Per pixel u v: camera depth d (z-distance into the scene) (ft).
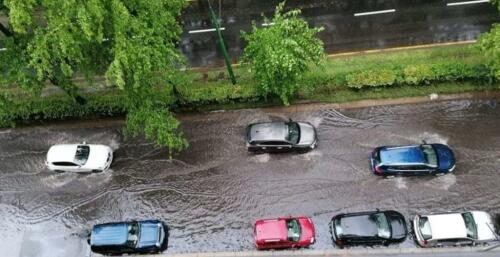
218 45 121.60
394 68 109.40
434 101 108.68
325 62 114.83
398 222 95.30
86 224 103.81
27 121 115.14
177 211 103.24
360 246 95.81
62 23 82.89
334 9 123.65
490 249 93.20
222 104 112.57
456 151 103.30
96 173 108.37
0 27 96.84
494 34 94.99
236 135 109.81
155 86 111.24
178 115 113.29
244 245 98.58
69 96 113.60
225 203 102.99
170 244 100.07
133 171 108.17
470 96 108.17
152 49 89.97
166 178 106.83
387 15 120.98
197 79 115.96
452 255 93.50
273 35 97.04
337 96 110.73
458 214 93.56
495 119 105.91
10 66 95.20
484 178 100.12
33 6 87.15
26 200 107.34
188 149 109.40
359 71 110.01
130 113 98.94
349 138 106.93
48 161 106.93
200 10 127.65
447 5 120.37
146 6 91.20
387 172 100.12
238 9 126.82
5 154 112.98
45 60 87.86
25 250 102.37
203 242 99.66
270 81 100.68
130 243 97.14
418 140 105.50
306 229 96.12
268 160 106.32
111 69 85.46
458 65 107.04
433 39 116.16
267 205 101.81
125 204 104.99
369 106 109.60
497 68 97.35
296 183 103.50
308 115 110.22
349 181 102.53
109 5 84.79
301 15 123.75
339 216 95.96
